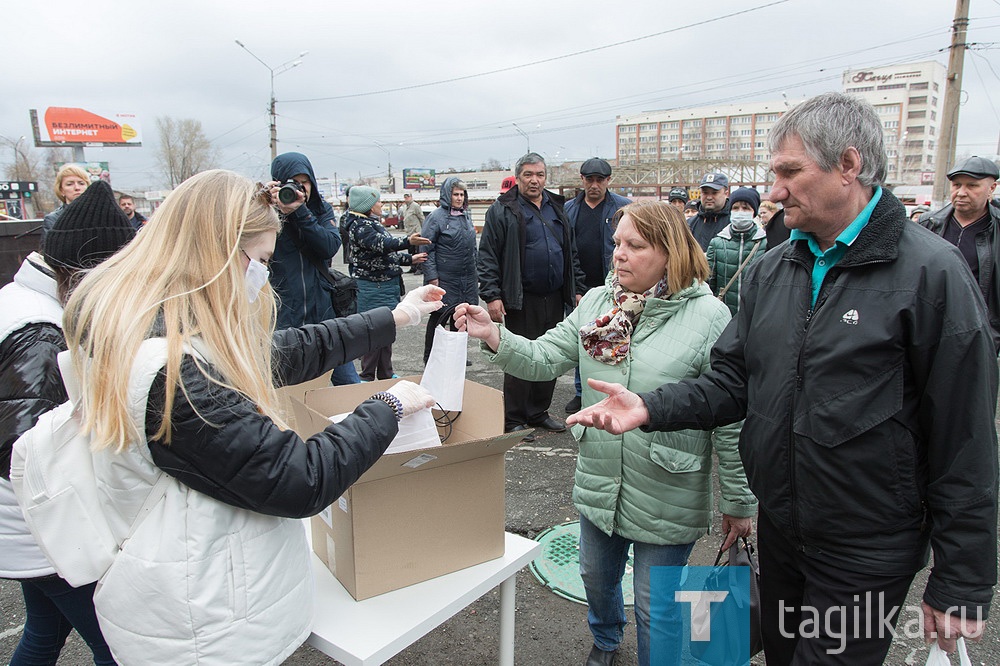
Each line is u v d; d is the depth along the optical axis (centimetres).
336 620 132
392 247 517
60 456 114
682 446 174
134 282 108
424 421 147
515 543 167
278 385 159
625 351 179
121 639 112
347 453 116
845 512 130
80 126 3922
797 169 128
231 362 111
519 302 407
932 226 420
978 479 119
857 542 130
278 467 106
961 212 400
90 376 105
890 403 124
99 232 146
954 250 123
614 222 455
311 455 112
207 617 107
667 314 177
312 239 342
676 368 174
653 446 174
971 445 119
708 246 519
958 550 121
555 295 425
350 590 140
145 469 107
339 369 417
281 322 343
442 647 230
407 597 140
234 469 104
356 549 135
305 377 167
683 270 175
